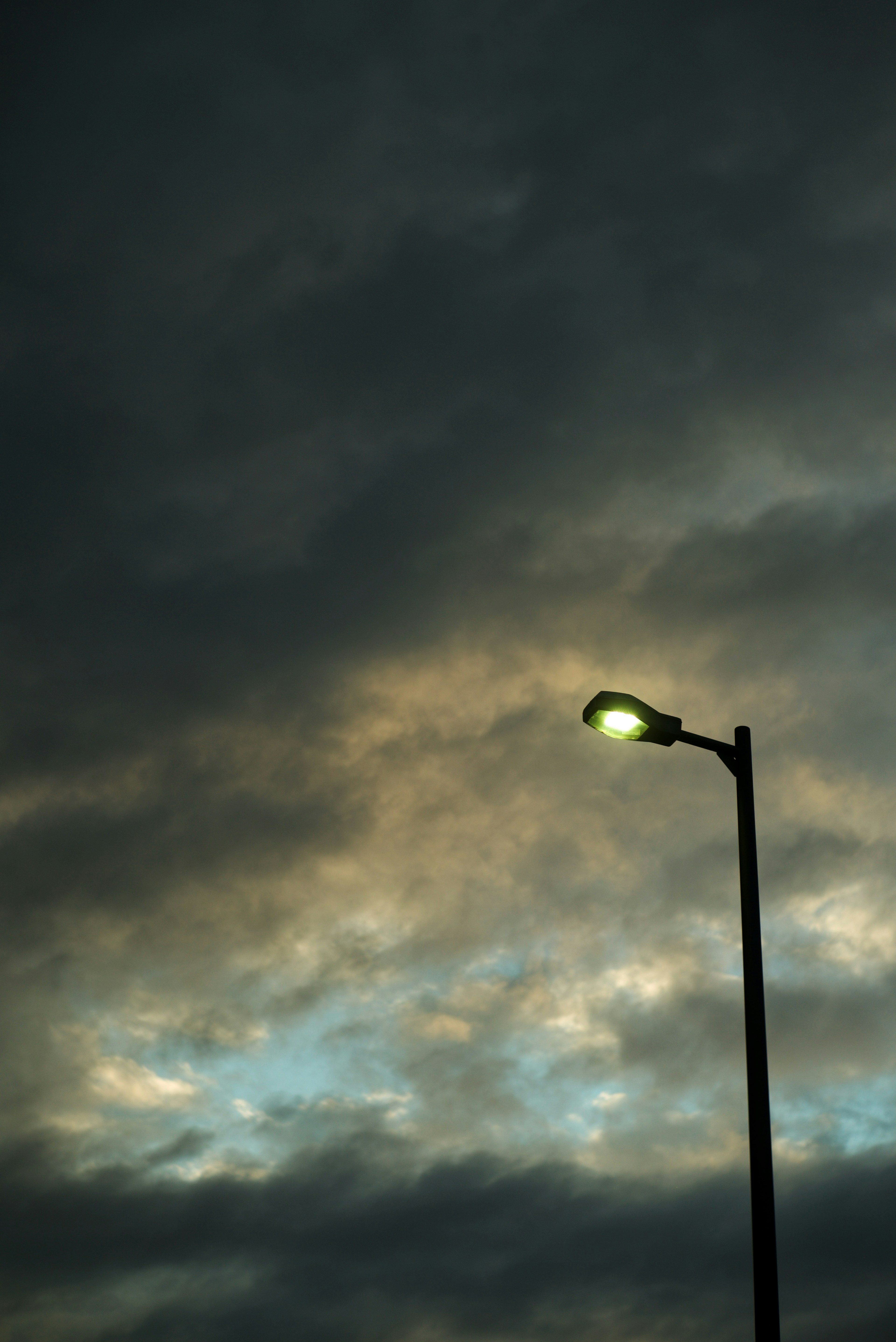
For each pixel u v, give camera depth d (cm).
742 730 1388
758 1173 1138
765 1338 1066
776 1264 1098
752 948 1249
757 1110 1167
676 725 1374
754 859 1307
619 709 1356
